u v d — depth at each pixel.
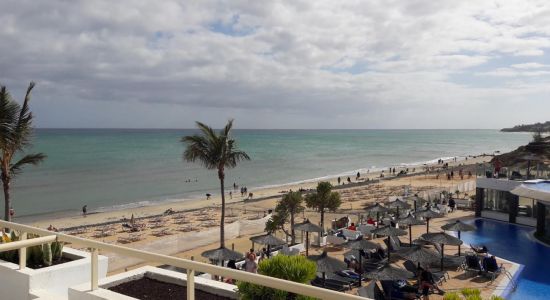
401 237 25.16
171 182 74.94
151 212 47.16
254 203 49.66
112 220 41.94
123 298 4.82
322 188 27.47
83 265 6.14
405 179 68.75
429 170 85.44
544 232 24.09
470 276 17.19
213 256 15.62
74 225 39.50
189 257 22.36
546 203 23.78
